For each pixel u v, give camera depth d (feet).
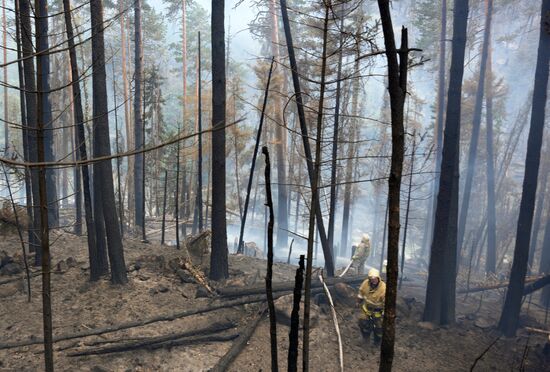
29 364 20.42
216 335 25.12
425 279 50.62
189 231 65.62
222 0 29.43
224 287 29.84
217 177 31.35
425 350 27.63
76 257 34.04
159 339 23.48
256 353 24.34
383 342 10.23
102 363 21.50
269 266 11.14
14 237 36.94
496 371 26.13
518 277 31.45
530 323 34.50
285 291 29.86
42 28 28.84
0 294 26.66
